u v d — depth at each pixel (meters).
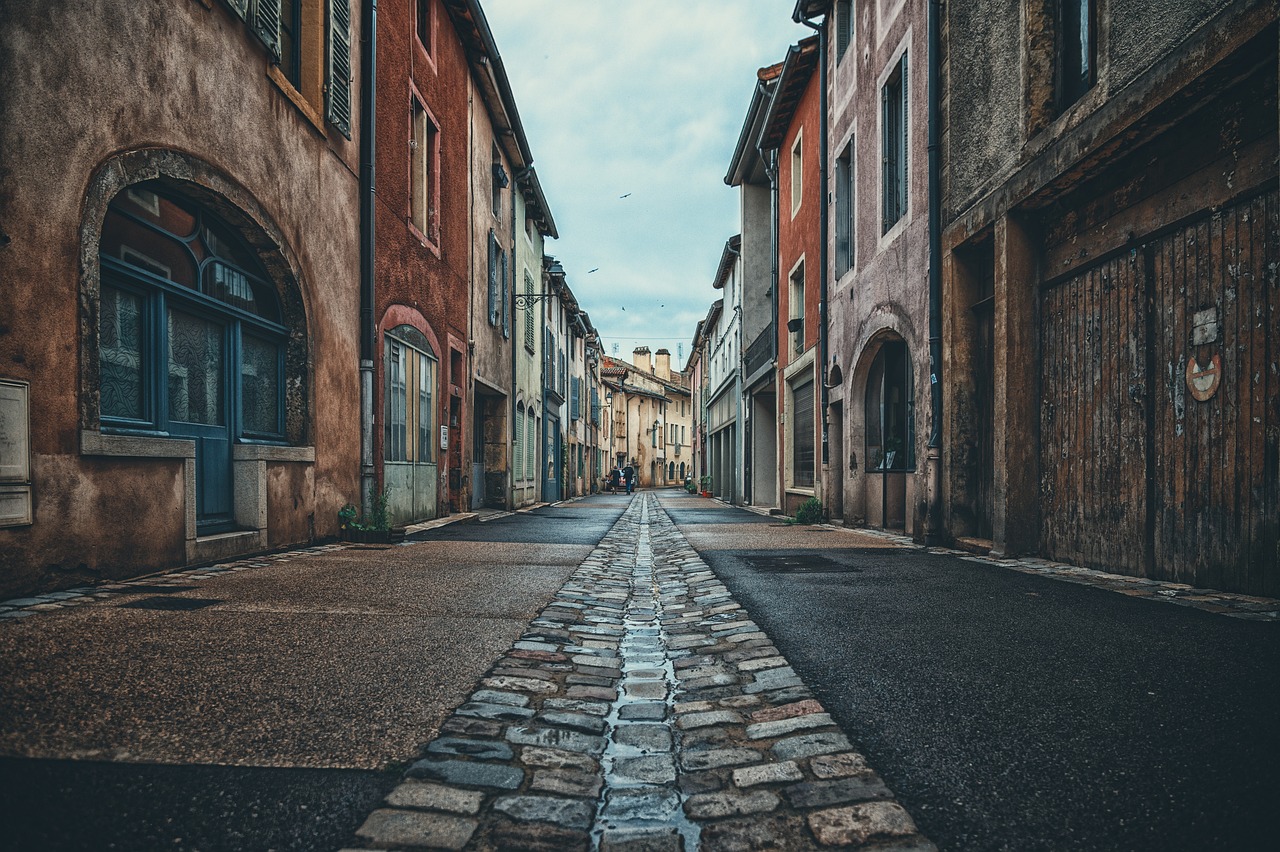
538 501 21.03
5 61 3.69
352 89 8.09
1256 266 4.34
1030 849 1.57
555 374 24.61
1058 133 5.86
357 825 1.67
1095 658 3.08
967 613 4.09
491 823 1.72
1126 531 5.51
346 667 2.86
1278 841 1.58
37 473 3.93
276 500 6.55
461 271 12.76
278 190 6.49
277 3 6.36
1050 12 6.30
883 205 9.79
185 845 1.54
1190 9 4.43
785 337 16.05
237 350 6.21
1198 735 2.19
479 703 2.52
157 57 4.84
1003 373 6.73
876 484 10.65
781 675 2.94
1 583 3.74
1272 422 4.23
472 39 12.73
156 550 4.93
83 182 4.21
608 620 4.21
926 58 8.36
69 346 4.13
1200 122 4.75
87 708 2.26
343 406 7.89
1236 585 4.51
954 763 2.03
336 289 7.73
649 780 2.02
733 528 11.05
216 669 2.74
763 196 21.11
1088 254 5.94
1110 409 5.69
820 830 1.69
